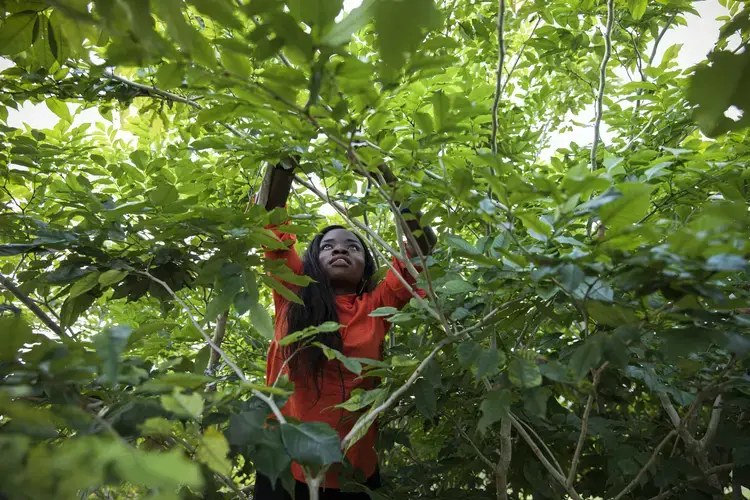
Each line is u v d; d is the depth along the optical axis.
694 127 1.98
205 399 1.11
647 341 1.45
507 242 1.39
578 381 1.17
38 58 1.28
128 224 1.71
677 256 0.91
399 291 2.00
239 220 1.41
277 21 0.69
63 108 2.14
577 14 2.14
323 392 1.79
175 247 1.75
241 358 2.46
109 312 2.95
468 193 1.07
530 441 1.59
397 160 1.20
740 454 1.61
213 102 1.84
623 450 1.76
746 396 1.73
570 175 0.95
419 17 0.54
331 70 0.82
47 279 1.58
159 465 0.57
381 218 2.69
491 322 1.45
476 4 2.19
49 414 0.70
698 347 0.96
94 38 1.02
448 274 1.78
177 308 2.52
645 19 2.21
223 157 2.23
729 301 0.90
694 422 1.88
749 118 0.70
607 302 1.08
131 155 1.78
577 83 2.66
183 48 0.69
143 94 2.00
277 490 1.77
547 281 1.14
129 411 1.04
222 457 0.83
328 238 2.12
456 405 1.90
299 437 1.01
